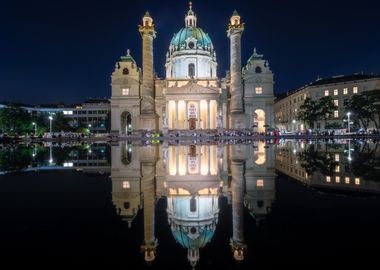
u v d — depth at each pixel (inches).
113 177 658.8
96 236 274.8
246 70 4628.4
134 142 2819.9
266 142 2388.0
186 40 5226.4
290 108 6678.2
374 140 2618.1
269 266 206.4
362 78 5216.5
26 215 344.5
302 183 540.7
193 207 384.5
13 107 5226.4
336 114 5418.3
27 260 219.5
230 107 4623.5
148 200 426.9
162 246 251.4
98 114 7603.4
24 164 975.0
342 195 431.8
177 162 962.1
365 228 280.1
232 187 518.9
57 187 535.8
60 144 2723.9
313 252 227.8
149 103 4375.0
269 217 327.0
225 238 266.7
